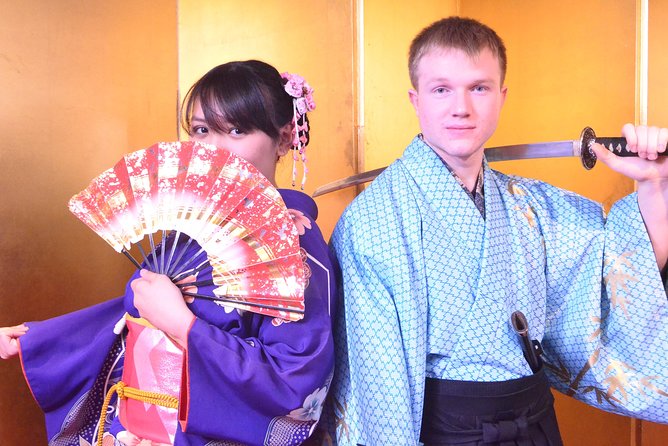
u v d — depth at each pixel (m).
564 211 2.00
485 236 1.82
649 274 1.87
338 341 1.90
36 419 2.40
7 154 2.34
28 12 2.41
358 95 3.09
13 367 2.34
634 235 1.89
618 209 1.95
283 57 3.05
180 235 1.84
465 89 1.80
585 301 1.93
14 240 2.35
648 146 1.77
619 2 2.91
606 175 2.96
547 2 3.14
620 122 2.90
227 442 1.65
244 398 1.60
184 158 1.71
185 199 1.68
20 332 1.83
